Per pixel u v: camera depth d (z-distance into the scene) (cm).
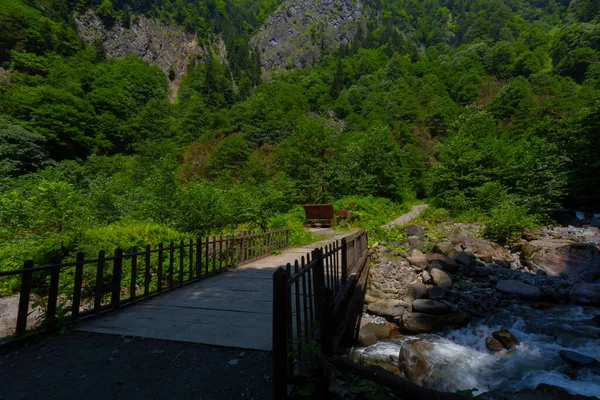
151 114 5941
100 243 639
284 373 200
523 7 12706
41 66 5469
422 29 13425
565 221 1548
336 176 2473
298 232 1215
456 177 1958
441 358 495
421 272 851
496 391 406
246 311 404
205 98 8294
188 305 430
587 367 446
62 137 4262
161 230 746
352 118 6975
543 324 600
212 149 4784
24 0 6775
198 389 227
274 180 2800
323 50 12531
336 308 361
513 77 7538
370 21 13500
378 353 512
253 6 15588
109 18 9106
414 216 2027
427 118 6294
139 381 239
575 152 1811
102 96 5881
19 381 239
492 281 829
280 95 7975
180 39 10631
